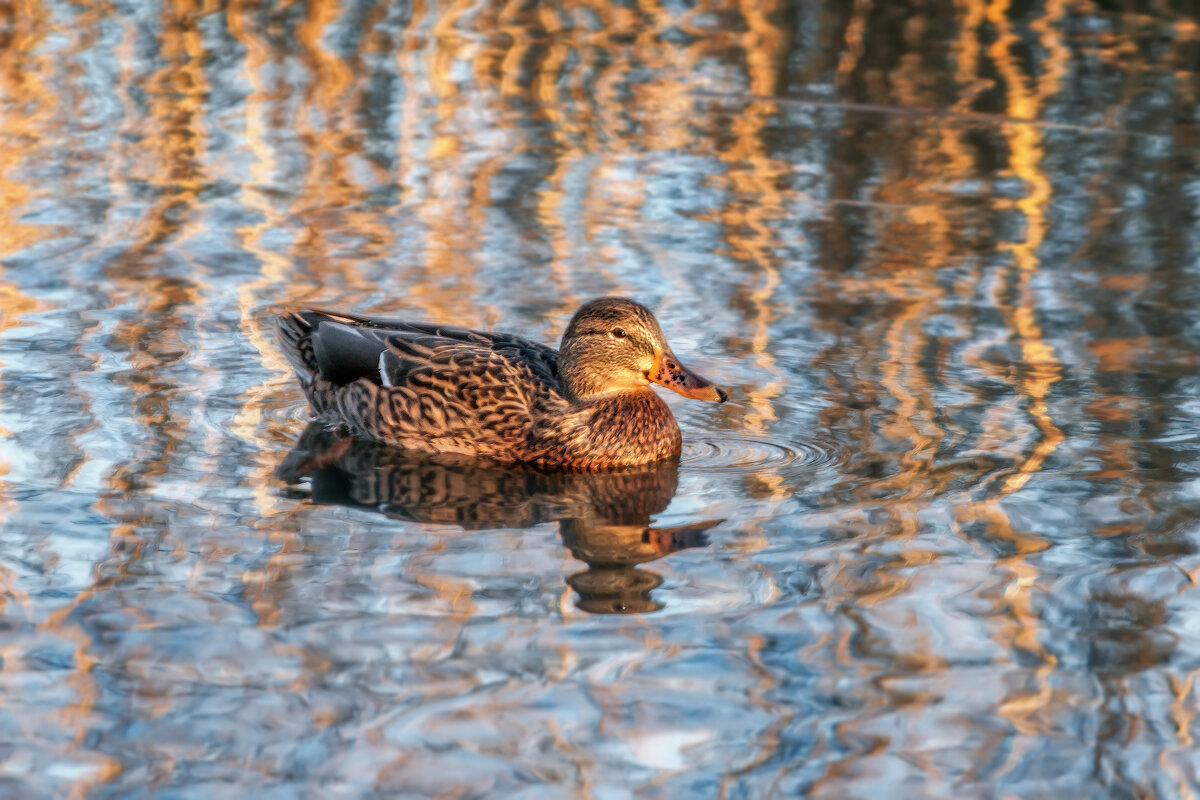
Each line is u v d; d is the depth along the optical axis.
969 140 20.98
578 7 28.23
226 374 13.44
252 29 26.12
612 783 7.12
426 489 11.43
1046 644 8.49
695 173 19.53
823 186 19.11
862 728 7.61
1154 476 11.08
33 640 8.37
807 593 9.18
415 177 19.22
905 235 17.38
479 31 26.39
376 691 7.89
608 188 18.91
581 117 21.83
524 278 15.84
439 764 7.23
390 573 9.49
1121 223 17.75
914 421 12.35
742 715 7.72
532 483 11.65
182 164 19.52
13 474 10.92
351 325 13.26
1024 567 9.52
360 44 25.39
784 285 15.73
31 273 15.59
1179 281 15.84
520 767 7.22
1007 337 14.30
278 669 8.12
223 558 9.64
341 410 13.04
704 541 10.12
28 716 7.58
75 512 10.28
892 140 20.98
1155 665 8.24
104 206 17.83
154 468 11.25
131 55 24.31
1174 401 12.66
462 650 8.38
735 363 13.71
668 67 24.38
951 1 28.52
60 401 12.48
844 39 26.09
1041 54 25.16
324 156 19.92
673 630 8.66
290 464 11.64
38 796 6.92
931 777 7.18
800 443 12.00
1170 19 27.55
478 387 12.41
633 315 12.03
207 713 7.64
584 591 9.24
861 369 13.53
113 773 7.11
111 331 14.17
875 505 10.65
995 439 11.90
